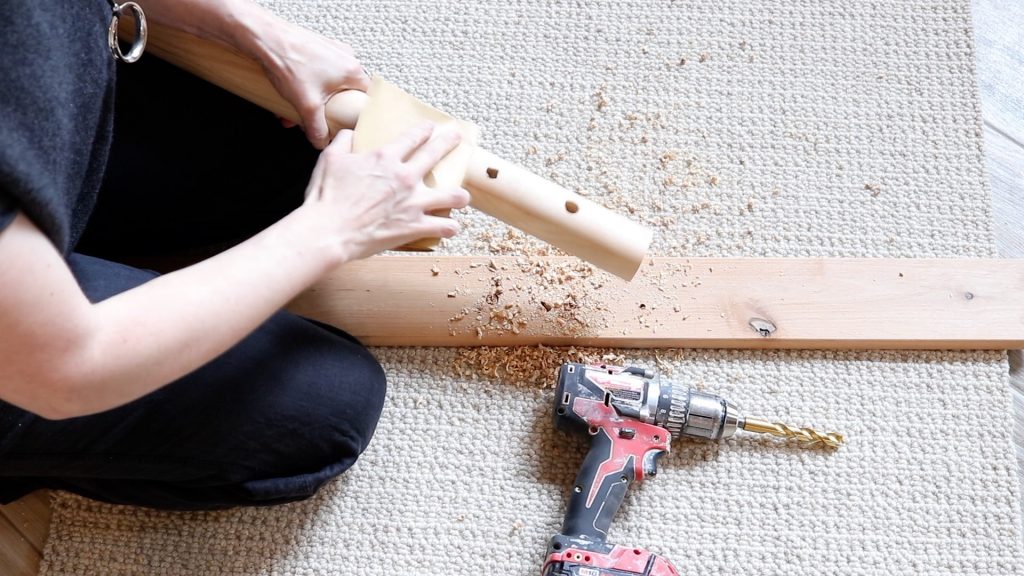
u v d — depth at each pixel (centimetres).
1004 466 121
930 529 118
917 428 122
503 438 122
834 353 125
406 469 121
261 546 118
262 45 94
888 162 134
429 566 117
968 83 137
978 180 133
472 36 140
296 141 111
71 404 72
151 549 117
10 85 63
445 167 95
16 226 62
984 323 124
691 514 119
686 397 114
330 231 84
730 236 130
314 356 105
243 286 78
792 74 138
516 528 118
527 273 125
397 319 124
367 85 101
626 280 108
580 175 133
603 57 139
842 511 119
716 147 134
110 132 83
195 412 96
